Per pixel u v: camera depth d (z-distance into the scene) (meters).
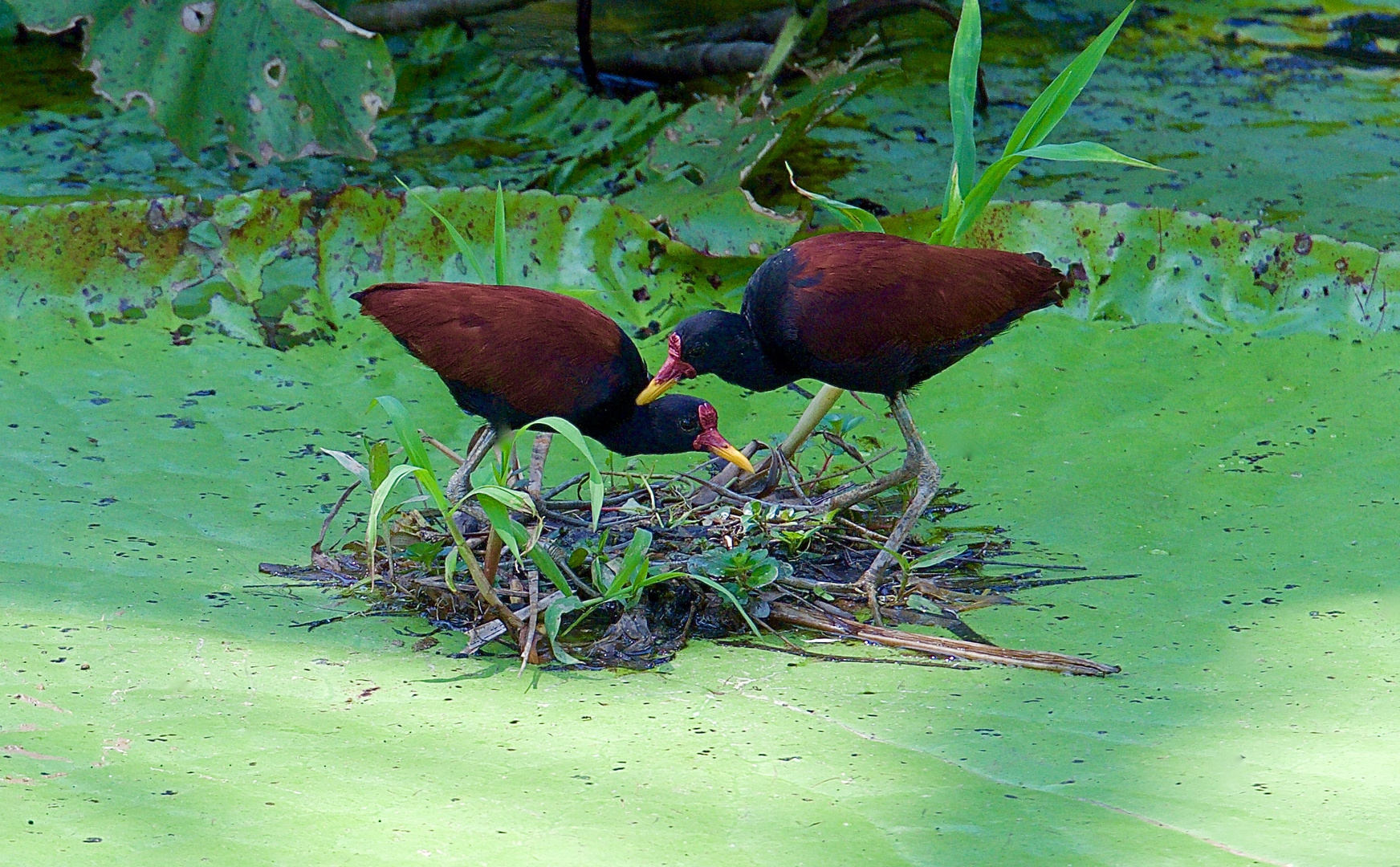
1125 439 9.94
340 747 6.25
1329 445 9.73
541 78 15.85
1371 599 7.89
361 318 11.29
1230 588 8.10
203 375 10.55
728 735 6.48
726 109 13.77
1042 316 11.54
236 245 11.33
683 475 8.95
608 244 11.81
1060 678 7.15
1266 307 11.40
